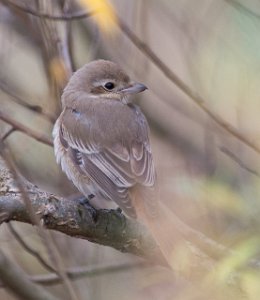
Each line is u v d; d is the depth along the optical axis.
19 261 11.96
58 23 12.13
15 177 7.71
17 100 11.98
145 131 11.00
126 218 9.48
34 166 12.81
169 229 9.27
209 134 11.41
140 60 12.75
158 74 13.62
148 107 13.50
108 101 11.21
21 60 13.62
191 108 13.02
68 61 11.74
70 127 10.97
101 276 11.05
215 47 11.32
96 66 11.52
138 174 10.18
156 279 10.66
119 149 10.55
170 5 12.67
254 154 10.47
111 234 9.33
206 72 11.36
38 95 13.19
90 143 10.69
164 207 10.23
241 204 8.82
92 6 10.88
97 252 11.67
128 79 11.55
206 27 11.54
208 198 9.88
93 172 10.49
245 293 8.73
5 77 12.95
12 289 9.70
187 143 13.34
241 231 8.99
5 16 13.34
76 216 9.05
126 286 10.91
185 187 10.20
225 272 8.24
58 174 12.79
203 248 9.32
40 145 12.81
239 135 9.95
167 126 13.43
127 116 10.94
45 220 8.90
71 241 11.84
